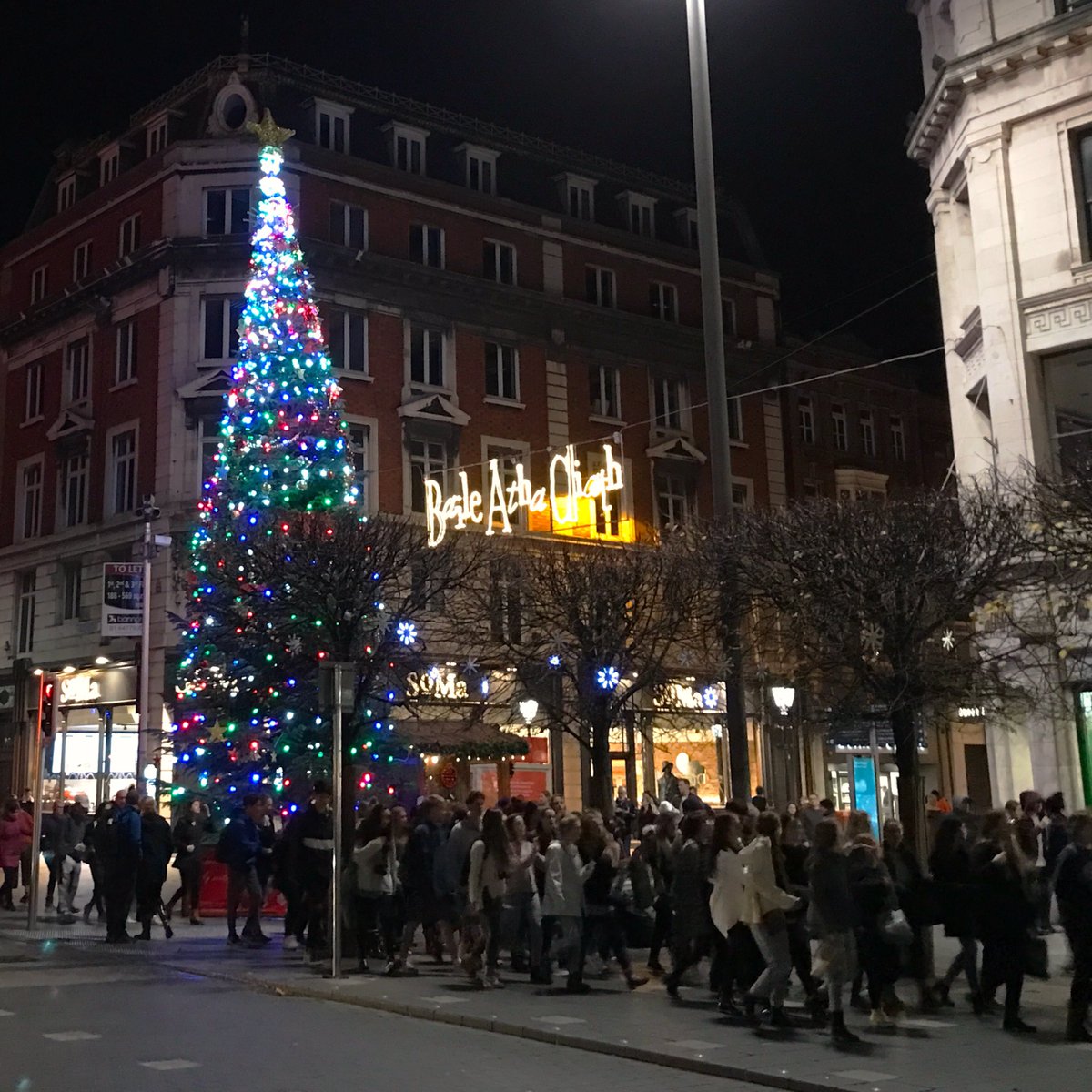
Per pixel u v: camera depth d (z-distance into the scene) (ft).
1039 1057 31.45
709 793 126.11
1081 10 69.51
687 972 44.70
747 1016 37.04
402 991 42.42
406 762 82.53
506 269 128.57
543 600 78.23
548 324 129.18
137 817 57.57
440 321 122.42
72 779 119.03
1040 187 71.46
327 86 122.72
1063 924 33.65
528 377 127.13
